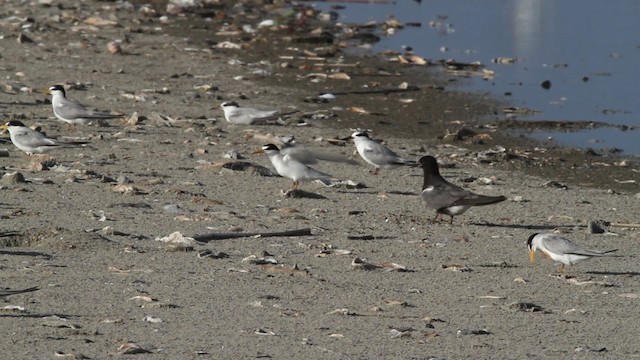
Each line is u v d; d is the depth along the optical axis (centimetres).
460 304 1165
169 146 1983
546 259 1380
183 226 1436
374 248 1395
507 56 3147
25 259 1246
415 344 1015
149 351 955
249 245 1369
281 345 991
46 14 3397
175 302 1115
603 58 3125
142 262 1259
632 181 1961
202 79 2673
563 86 2788
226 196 1639
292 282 1214
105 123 2136
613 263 1374
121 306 1091
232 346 984
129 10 3591
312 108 2458
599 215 1659
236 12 3691
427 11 3853
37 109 2227
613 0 3997
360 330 1052
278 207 1590
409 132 2295
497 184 1880
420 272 1293
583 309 1162
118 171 1758
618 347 1030
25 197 1544
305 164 1709
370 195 1723
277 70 2842
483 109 2523
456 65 2989
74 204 1521
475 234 1502
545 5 3916
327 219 1538
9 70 2606
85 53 2886
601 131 2356
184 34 3256
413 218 1575
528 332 1071
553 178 1966
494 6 3938
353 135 1895
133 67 2759
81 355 932
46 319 1035
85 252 1288
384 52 3123
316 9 3828
